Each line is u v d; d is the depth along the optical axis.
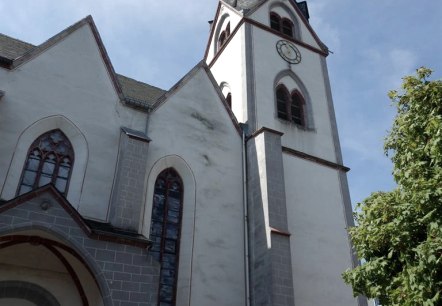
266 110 30.06
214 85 28.12
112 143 22.66
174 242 22.09
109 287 16.39
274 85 31.97
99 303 17.20
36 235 16.44
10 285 17.59
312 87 33.84
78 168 21.31
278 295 20.75
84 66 23.80
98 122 22.83
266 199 23.66
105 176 21.61
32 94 21.66
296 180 27.55
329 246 26.12
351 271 16.45
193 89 27.02
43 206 16.03
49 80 22.44
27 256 17.84
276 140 26.09
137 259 17.34
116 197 20.44
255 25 34.62
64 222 16.28
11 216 15.37
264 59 32.94
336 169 29.95
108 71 24.36
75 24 24.55
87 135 22.22
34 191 15.99
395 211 15.30
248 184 25.55
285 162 27.88
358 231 16.36
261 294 21.50
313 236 25.92
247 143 27.14
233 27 36.22
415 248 13.73
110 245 17.06
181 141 24.81
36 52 22.67
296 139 29.86
